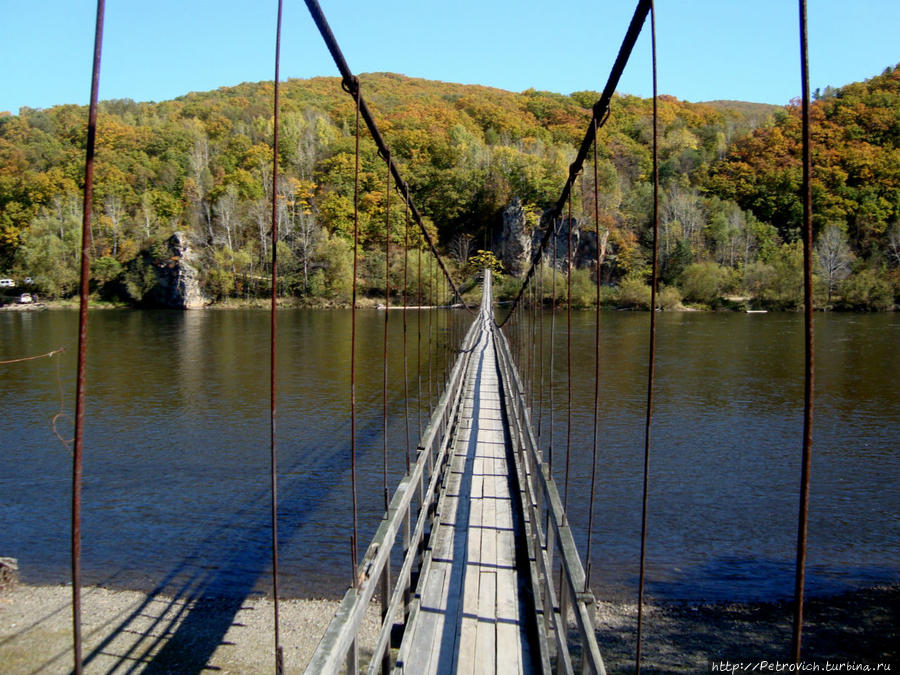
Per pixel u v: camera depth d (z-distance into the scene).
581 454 13.87
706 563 8.62
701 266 61.25
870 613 7.31
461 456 8.16
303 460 13.39
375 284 60.88
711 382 22.89
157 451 14.13
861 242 58.69
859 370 24.86
